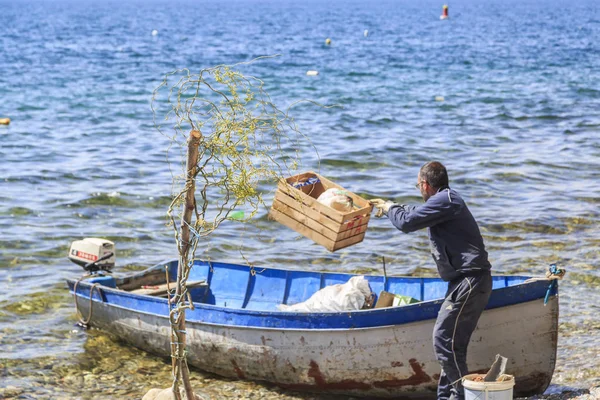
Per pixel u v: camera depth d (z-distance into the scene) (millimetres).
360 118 28922
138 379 8938
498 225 15016
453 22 132625
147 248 14031
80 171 19656
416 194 17766
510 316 7762
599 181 18641
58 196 17234
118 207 16547
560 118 29000
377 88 38531
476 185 18266
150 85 39500
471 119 28828
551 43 73062
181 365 6895
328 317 8086
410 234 14695
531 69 47875
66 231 14797
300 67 49156
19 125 27219
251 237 14594
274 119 8273
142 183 18484
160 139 24656
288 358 8406
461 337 7203
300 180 8648
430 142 24109
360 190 18094
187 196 6645
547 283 7754
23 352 9617
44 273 12648
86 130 26344
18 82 40094
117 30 103188
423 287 9391
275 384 8680
